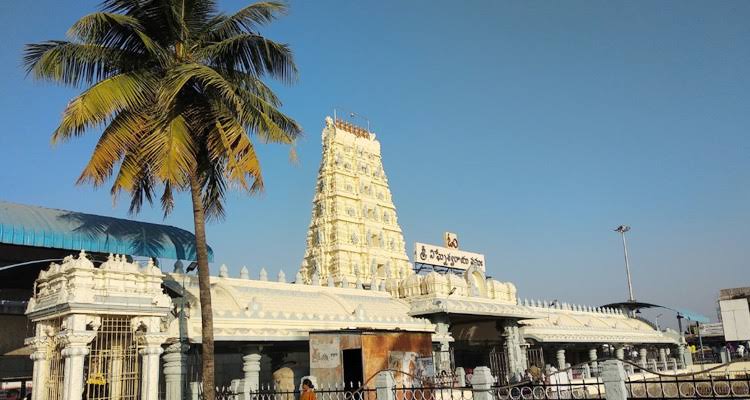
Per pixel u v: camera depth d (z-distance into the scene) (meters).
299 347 31.59
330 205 71.75
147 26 20.77
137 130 19.86
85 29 18.94
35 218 23.34
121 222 26.44
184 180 20.47
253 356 27.94
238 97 20.03
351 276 68.25
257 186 20.75
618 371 14.68
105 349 21.91
